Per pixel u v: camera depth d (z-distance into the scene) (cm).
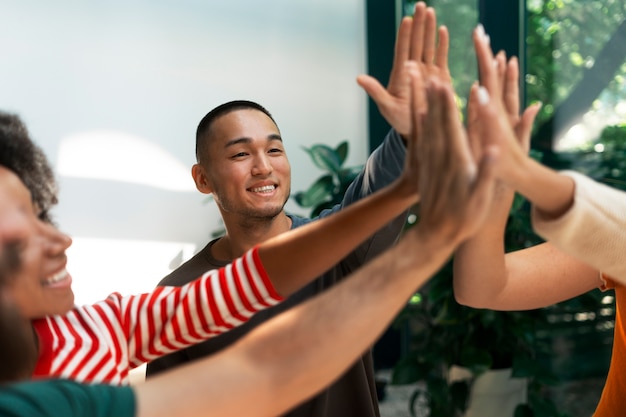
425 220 57
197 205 354
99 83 333
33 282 69
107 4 332
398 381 281
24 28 319
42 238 71
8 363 66
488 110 56
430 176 56
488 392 274
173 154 349
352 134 384
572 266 112
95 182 336
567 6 302
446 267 275
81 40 329
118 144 339
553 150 312
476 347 273
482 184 53
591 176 295
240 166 144
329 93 378
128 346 92
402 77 88
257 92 364
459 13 349
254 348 57
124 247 343
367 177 123
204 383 55
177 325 90
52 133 326
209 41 352
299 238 84
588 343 299
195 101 351
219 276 90
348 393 136
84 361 82
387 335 386
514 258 112
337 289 58
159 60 343
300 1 369
